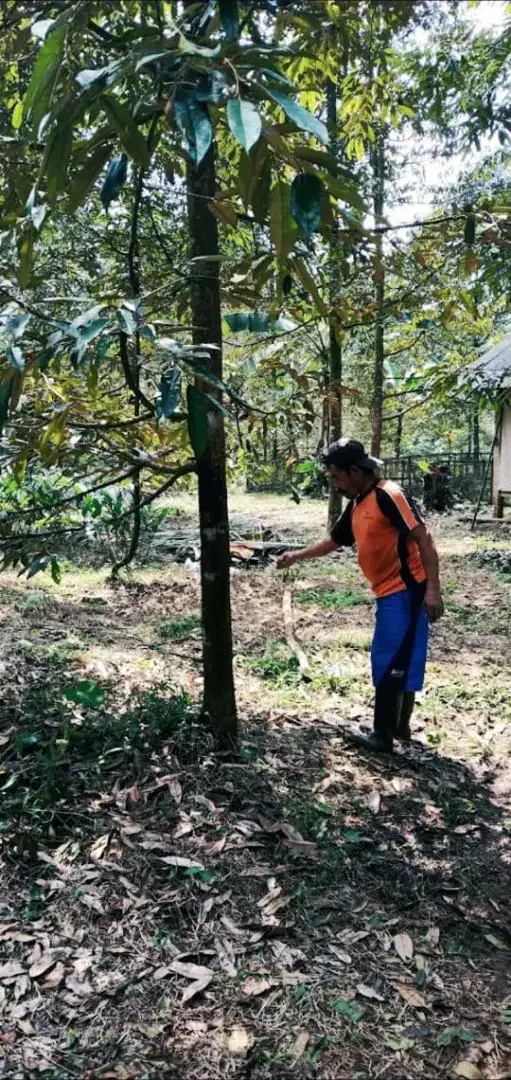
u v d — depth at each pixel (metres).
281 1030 1.98
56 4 2.05
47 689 3.94
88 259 3.76
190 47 1.50
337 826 2.95
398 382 14.38
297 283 3.63
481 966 2.28
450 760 3.67
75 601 6.75
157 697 3.82
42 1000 2.03
